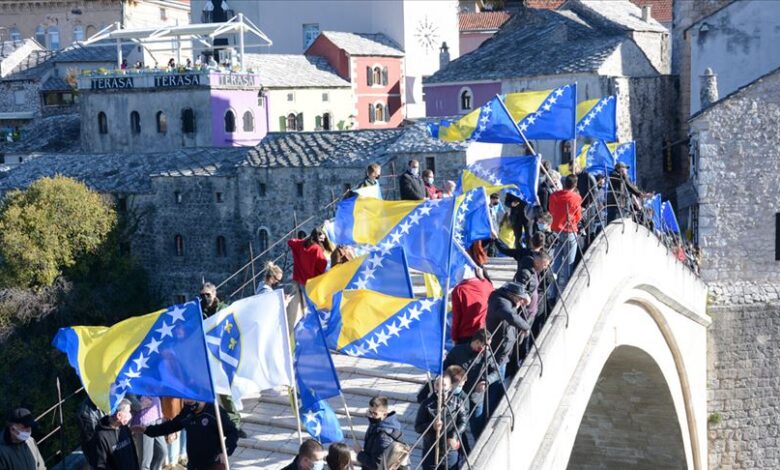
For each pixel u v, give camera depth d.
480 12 96.50
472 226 19.12
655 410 30.73
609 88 48.75
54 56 88.50
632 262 25.22
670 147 52.38
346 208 16.52
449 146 49.69
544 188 22.86
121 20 102.19
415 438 16.33
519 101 22.88
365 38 77.06
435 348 14.30
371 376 18.69
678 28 51.91
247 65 68.38
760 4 44.94
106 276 57.97
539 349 17.94
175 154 61.44
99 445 13.87
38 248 54.81
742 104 33.00
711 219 33.56
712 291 33.75
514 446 15.87
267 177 56.50
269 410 17.81
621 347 27.20
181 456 16.86
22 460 13.26
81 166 62.84
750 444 34.25
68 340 13.66
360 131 55.94
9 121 86.38
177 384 13.21
